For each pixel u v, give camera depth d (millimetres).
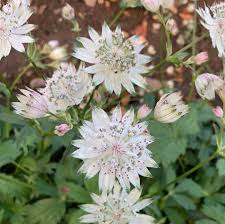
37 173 151
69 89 121
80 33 212
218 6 135
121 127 115
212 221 147
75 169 142
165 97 119
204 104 166
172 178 152
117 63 122
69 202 147
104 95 153
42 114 118
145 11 217
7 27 127
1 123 165
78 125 122
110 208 124
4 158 141
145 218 125
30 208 140
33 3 214
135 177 117
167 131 143
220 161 146
